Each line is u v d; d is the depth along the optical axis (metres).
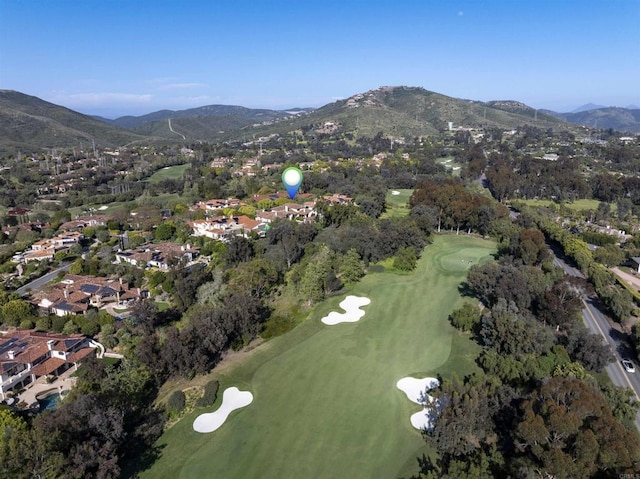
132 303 84.31
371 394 53.12
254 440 45.66
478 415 43.91
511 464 38.16
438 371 57.97
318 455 43.41
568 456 34.44
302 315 75.00
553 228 122.19
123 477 41.25
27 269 103.31
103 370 54.91
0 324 77.75
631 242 114.06
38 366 62.25
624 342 67.19
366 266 100.00
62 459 36.72
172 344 54.66
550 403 38.53
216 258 106.00
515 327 57.12
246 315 64.38
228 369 58.81
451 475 37.38
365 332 68.94
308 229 112.81
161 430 47.62
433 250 114.44
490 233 126.88
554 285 72.19
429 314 75.19
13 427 44.44
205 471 41.66
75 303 82.12
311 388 54.44
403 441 45.25
